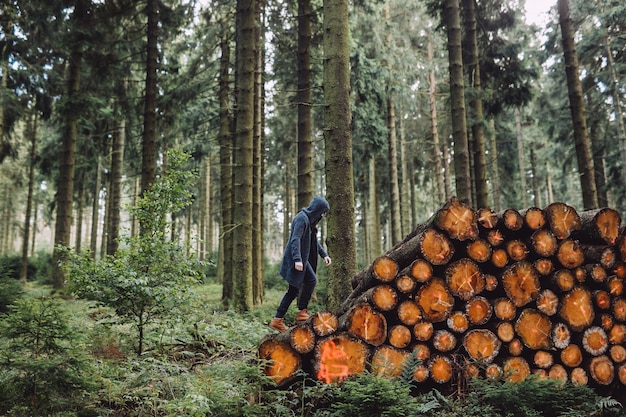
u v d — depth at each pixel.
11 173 25.30
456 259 4.86
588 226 5.06
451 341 4.58
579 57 17.31
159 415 3.98
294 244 5.12
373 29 15.37
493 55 13.28
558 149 19.89
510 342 4.69
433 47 21.88
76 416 3.67
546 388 4.15
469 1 11.60
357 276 5.96
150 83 12.02
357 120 14.70
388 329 4.57
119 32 14.34
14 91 14.35
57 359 3.82
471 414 4.02
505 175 23.41
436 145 21.09
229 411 3.77
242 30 10.37
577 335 4.84
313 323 4.43
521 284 4.78
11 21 14.27
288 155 21.73
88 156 17.31
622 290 4.96
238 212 10.03
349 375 4.37
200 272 6.21
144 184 11.43
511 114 23.39
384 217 28.33
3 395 3.63
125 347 6.01
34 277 22.94
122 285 5.39
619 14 14.69
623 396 4.84
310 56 11.94
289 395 4.30
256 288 12.56
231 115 14.16
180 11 13.20
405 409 3.76
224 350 6.30
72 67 14.12
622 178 17.84
